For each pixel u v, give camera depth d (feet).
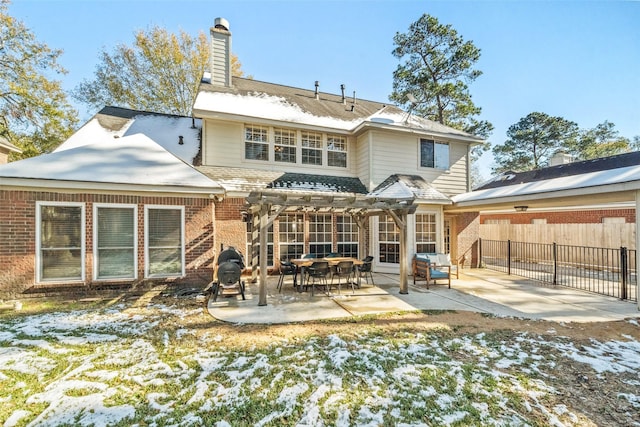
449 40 65.77
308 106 40.78
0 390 10.49
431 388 10.62
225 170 32.19
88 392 10.33
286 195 21.94
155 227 24.79
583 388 10.72
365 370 11.91
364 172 37.29
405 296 24.45
